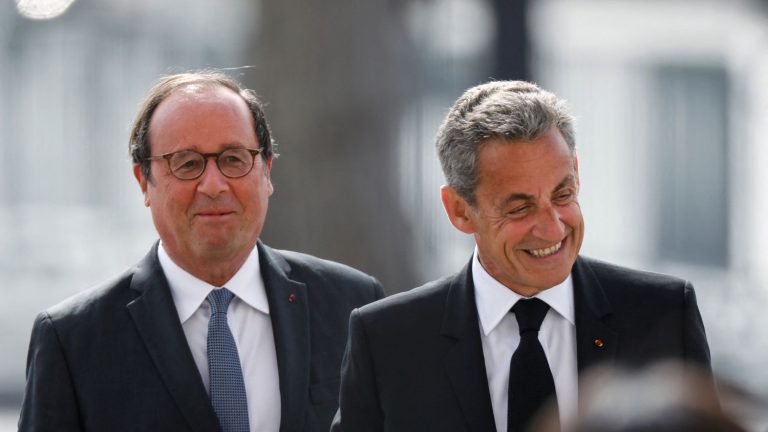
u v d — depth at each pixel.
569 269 9.62
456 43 34.34
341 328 11.70
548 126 9.41
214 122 10.96
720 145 52.34
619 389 5.80
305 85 27.02
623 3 51.03
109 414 10.76
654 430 5.57
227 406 10.85
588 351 9.70
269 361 11.22
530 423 9.48
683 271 51.31
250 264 11.42
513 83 9.85
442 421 9.80
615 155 51.78
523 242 9.48
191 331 11.14
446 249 30.50
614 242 52.12
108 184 51.19
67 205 51.31
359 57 27.11
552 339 9.89
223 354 10.97
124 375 10.86
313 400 11.22
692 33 51.88
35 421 10.77
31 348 11.13
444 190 9.99
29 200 51.41
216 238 10.90
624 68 51.50
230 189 10.93
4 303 45.56
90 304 11.18
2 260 49.12
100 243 50.50
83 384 10.84
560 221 9.46
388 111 27.47
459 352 9.88
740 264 51.75
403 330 10.08
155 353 10.88
